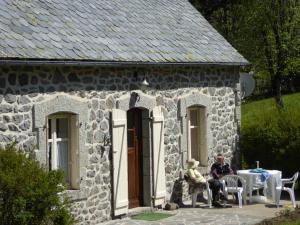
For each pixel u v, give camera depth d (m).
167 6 17.02
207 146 15.90
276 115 17.05
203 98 15.70
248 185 14.84
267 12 28.91
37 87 11.05
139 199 13.98
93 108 12.30
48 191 8.70
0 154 8.77
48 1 12.94
